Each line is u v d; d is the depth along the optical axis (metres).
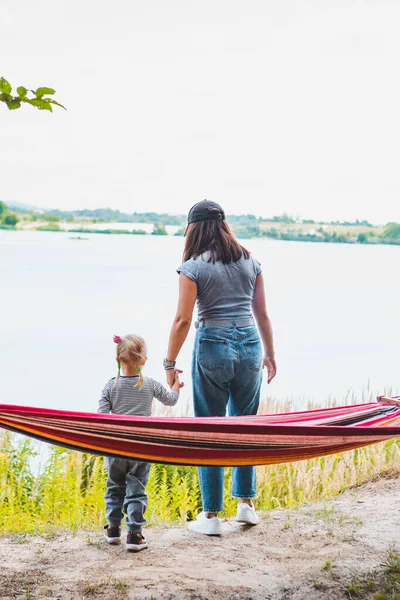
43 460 6.82
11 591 3.50
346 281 68.62
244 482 4.45
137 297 48.44
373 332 36.31
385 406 4.24
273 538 4.29
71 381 22.73
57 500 5.80
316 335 34.94
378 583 3.62
